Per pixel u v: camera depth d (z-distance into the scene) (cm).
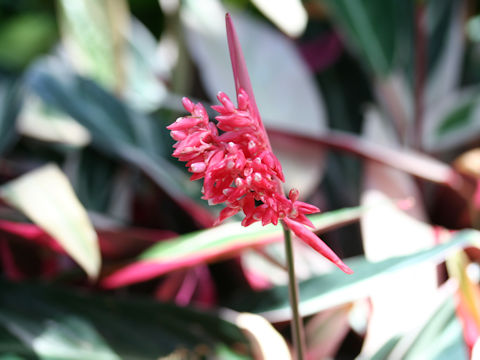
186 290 43
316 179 49
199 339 37
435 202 50
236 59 26
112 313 38
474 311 38
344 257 48
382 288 41
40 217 37
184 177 45
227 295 44
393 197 48
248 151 24
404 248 45
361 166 51
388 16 54
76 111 48
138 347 37
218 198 24
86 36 53
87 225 37
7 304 38
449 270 41
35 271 44
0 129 52
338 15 54
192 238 39
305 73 53
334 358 43
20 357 36
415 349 37
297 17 53
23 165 53
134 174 50
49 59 52
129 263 39
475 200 48
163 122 49
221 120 24
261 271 45
